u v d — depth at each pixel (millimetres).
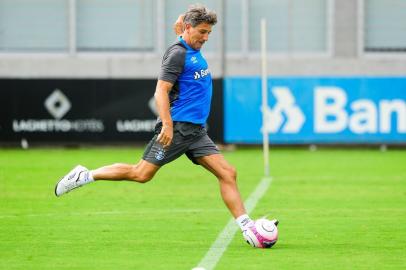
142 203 39500
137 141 68438
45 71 75438
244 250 27844
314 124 68000
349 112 67938
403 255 27094
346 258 26547
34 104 68688
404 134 68000
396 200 40625
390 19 74688
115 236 30625
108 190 44312
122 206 38500
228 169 28031
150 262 25891
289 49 75625
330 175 51750
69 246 28688
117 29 76375
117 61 75250
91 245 28875
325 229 32219
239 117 68188
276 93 67938
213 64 74562
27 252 27625
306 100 67875
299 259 26312
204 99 27766
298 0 75375
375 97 67812
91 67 75438
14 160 61094
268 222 28203
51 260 26312
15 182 48031
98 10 76375
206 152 27906
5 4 76375
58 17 76312
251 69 74500
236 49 75688
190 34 27391
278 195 42469
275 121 67938
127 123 68500
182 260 26203
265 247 28125
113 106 68438
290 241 29625
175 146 27656
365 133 68062
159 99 26891
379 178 50125
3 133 68875
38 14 76312
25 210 37250
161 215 35750
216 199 40906
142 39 76188
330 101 67938
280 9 75625
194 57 27422
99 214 36000
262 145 73125
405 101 67812
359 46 74500
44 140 68875
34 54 76188
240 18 75562
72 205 38844
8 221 34094
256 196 42125
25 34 76375
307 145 73312
